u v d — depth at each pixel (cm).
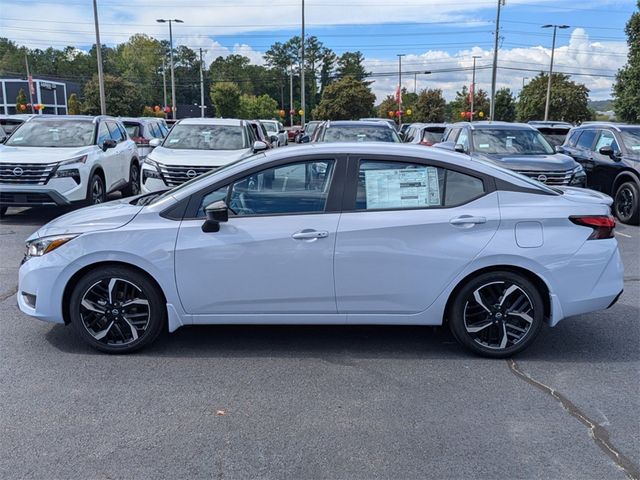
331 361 461
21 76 11456
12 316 558
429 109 8588
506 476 313
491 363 459
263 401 395
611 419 374
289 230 446
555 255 447
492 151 1102
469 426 364
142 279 455
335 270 448
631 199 1101
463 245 446
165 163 1043
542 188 466
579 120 6938
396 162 456
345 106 7200
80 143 1139
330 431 358
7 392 404
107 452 333
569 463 325
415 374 438
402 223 445
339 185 454
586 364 460
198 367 448
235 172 457
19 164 995
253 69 12044
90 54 11819
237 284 451
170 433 354
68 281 459
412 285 451
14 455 329
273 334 517
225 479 310
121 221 458
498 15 3988
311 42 11531
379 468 320
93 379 426
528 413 381
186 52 11881
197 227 450
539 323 458
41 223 1057
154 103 11331
